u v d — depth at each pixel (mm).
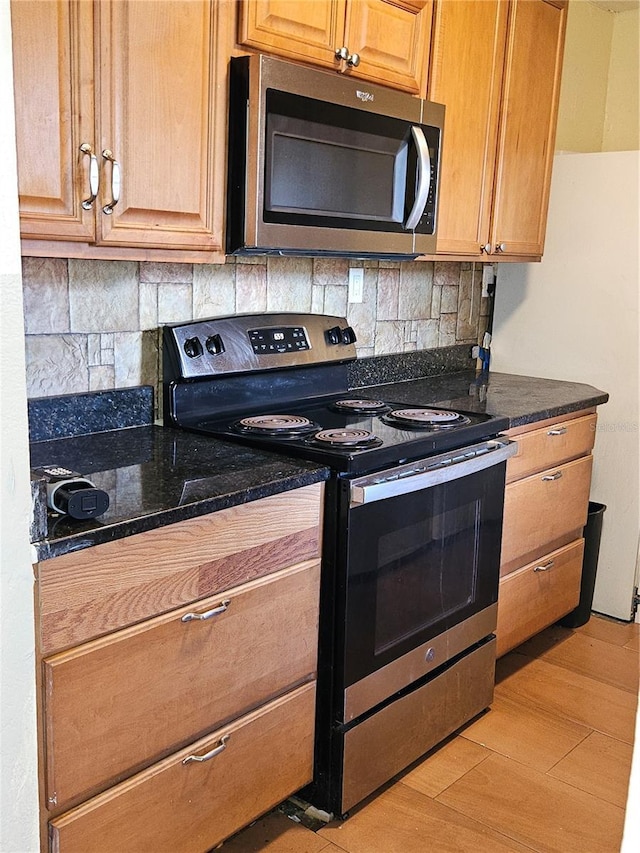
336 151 2074
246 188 1888
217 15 1779
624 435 3109
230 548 1620
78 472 1690
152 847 1566
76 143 1557
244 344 2293
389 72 2254
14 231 924
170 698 1546
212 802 1678
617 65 3734
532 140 2898
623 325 3076
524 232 2967
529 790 2137
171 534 1491
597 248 3107
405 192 2314
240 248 1937
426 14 2342
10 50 871
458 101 2525
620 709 2541
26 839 1055
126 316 2092
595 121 3744
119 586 1418
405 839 1938
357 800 2008
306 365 2477
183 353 2135
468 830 1977
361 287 2826
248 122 1849
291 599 1788
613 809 2070
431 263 3125
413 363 3100
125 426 2111
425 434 2092
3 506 954
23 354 959
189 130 1771
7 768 1008
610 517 3178
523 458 2561
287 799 2064
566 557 2922
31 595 1012
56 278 1930
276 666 1780
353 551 1848
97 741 1424
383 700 2037
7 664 991
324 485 1842
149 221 1729
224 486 1624
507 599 2617
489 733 2398
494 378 3223
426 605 2141
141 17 1627
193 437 2047
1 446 944
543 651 2928
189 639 1561
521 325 3354
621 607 3199
